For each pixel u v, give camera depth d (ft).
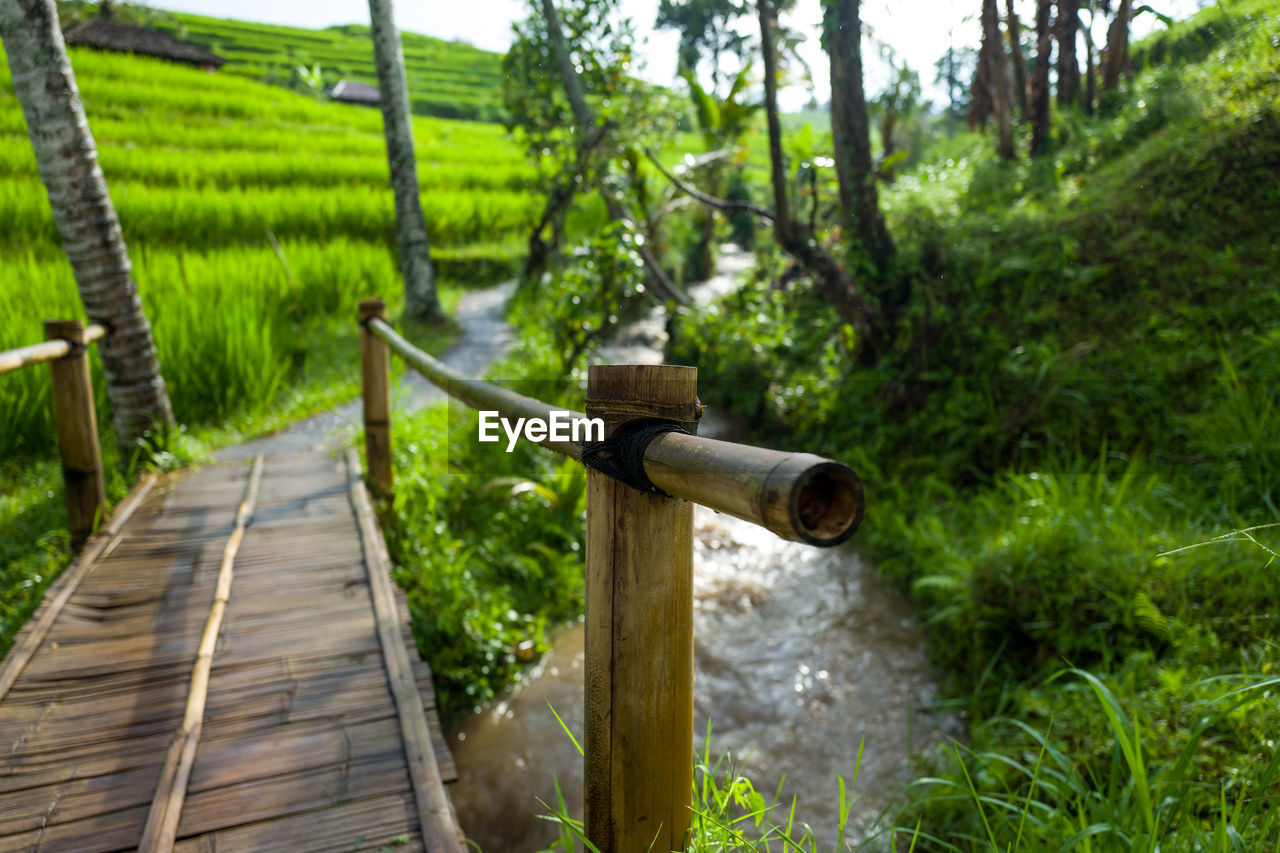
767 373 24.53
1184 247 17.34
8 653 8.95
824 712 11.19
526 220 49.70
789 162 24.11
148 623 9.67
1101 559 10.44
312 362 24.61
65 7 92.02
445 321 33.06
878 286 21.06
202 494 14.58
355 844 6.06
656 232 38.63
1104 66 27.68
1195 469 12.82
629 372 3.84
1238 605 8.93
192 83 80.74
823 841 8.47
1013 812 7.50
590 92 35.19
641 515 3.98
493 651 12.21
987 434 17.28
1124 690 8.34
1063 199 21.63
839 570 15.83
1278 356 13.42
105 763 7.00
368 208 43.93
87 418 12.34
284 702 8.03
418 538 13.67
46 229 33.42
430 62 216.13
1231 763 6.55
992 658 11.04
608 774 4.27
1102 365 16.48
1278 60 18.97
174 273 26.91
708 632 13.55
